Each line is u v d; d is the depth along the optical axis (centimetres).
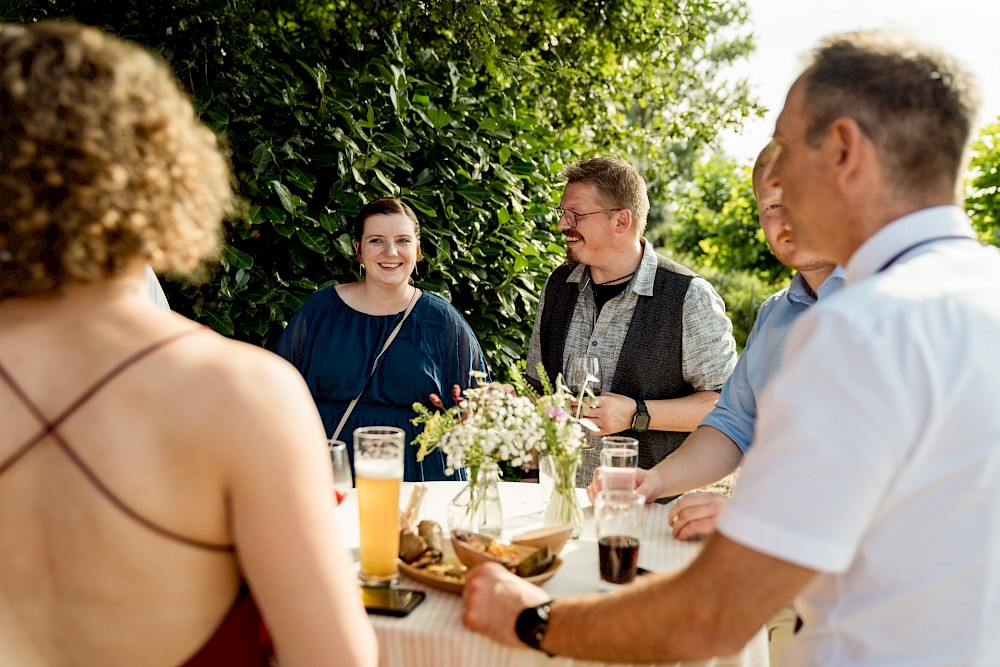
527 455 195
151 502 81
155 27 369
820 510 99
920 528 104
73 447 81
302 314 340
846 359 100
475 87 498
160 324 87
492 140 464
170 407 82
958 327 103
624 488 188
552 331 327
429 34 497
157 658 85
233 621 90
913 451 101
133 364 83
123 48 87
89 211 80
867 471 98
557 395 208
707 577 108
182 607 85
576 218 307
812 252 125
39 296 85
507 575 149
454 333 339
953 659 105
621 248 309
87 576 82
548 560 173
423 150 436
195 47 368
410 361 329
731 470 231
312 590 86
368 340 331
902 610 106
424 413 209
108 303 86
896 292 104
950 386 101
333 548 88
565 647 131
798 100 117
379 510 166
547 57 684
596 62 732
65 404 82
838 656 111
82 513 81
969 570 104
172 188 86
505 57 510
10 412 82
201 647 87
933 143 110
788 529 100
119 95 82
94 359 83
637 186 307
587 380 247
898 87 109
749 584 103
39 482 81
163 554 83
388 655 149
